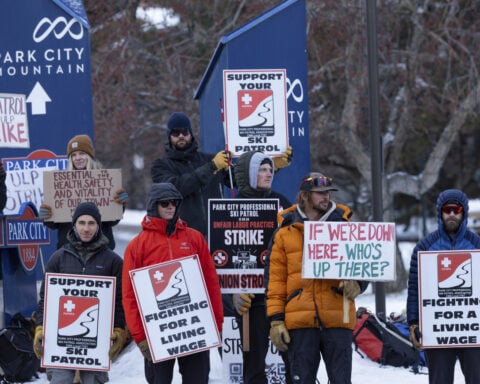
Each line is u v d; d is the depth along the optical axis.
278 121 13.82
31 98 19.31
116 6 31.94
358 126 33.03
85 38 19.31
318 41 31.55
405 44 35.31
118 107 32.25
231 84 13.75
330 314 11.18
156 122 34.88
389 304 27.55
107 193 15.29
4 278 15.90
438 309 11.62
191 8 32.72
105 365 11.52
